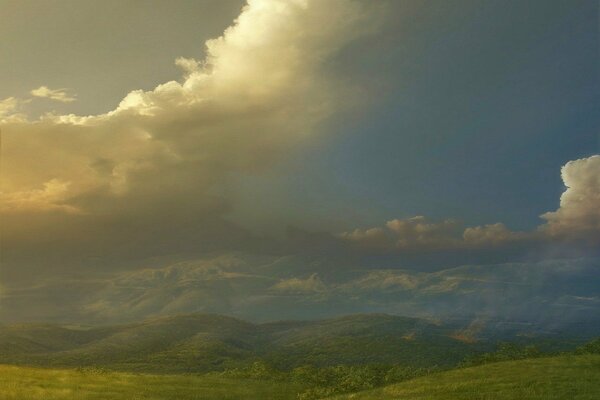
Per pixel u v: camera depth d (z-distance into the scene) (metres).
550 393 36.56
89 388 51.81
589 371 44.09
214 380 66.19
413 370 70.69
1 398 43.97
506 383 41.78
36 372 56.53
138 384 56.78
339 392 61.88
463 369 52.41
